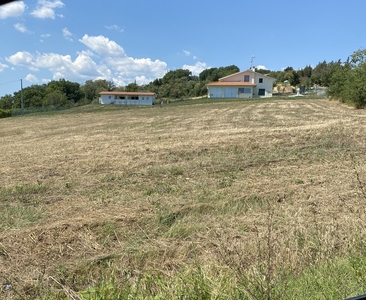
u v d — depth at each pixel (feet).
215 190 16.98
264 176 19.43
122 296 7.67
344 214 13.26
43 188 18.74
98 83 259.80
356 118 47.73
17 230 12.60
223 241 11.16
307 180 18.24
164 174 20.97
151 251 10.68
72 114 117.39
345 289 7.55
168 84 229.66
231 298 7.53
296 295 7.61
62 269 9.84
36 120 100.22
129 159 26.30
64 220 13.46
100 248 11.23
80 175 21.75
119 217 13.51
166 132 44.88
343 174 19.10
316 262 9.29
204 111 87.51
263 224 12.60
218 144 30.91
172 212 13.94
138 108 128.16
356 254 9.61
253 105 98.68
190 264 9.83
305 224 12.27
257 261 9.16
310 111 68.08
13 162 27.71
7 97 241.96
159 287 8.41
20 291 8.85
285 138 32.19
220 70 270.46
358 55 76.13
